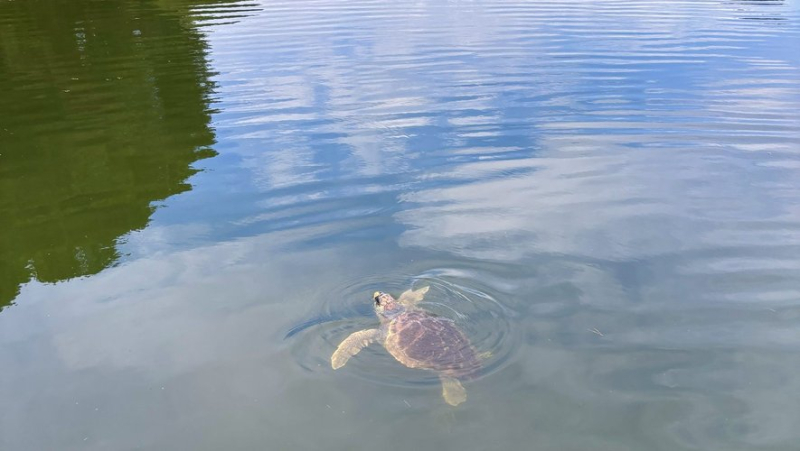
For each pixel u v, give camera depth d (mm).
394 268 6707
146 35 18141
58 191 8844
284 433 4625
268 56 15617
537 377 5098
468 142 10141
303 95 12656
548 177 8867
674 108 11500
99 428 4707
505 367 5215
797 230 7270
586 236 7250
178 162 9648
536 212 7855
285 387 5086
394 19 19844
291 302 6188
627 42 16422
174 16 20844
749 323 5684
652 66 14172
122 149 10289
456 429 4617
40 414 4844
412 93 12617
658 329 5637
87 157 9992
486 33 17609
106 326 5883
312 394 5008
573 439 4496
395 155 9680
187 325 5871
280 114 11633
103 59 15672
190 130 10961
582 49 15727
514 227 7484
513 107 11711
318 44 16703
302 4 22969
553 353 5363
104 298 6312
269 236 7418
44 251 7211
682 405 4770
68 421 4777
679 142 10023
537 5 22062
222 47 16578
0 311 6117
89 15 20953
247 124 11164
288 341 5633
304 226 7617
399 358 5301
